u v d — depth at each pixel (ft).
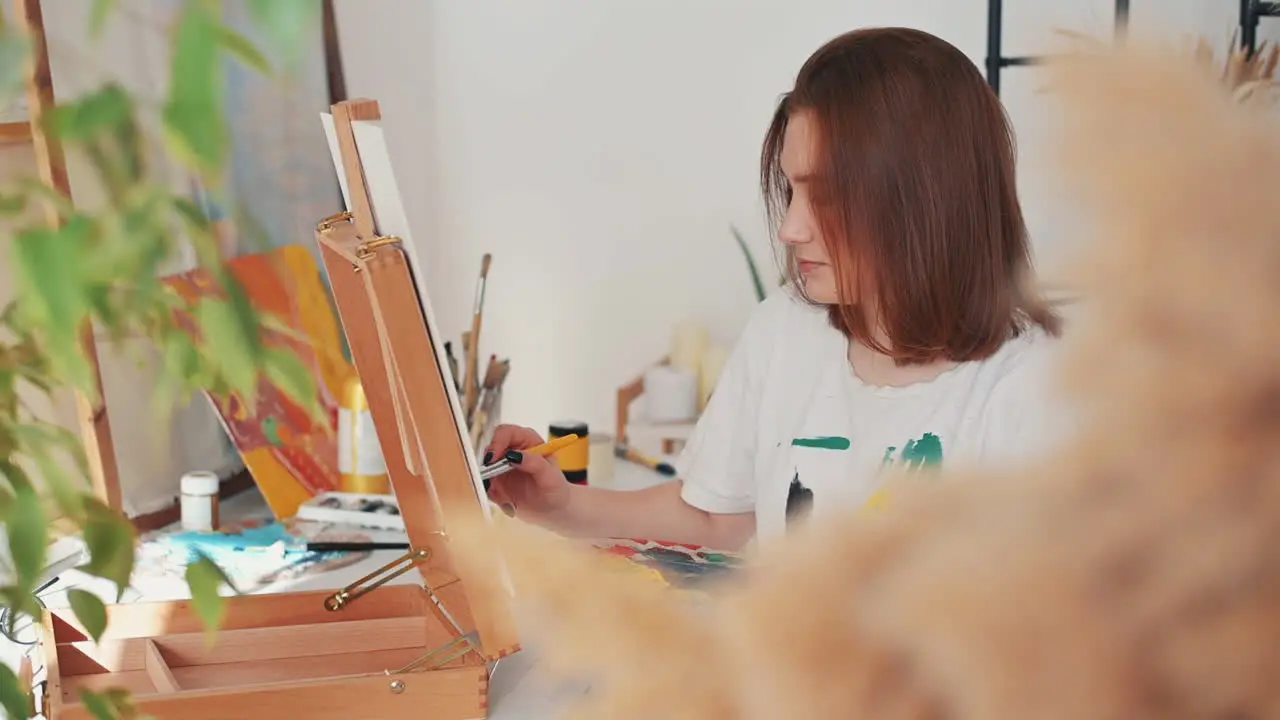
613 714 0.47
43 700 3.36
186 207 1.18
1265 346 0.35
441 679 3.39
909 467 0.43
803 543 0.42
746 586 0.44
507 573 0.51
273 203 6.10
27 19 3.78
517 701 3.59
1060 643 0.36
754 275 7.20
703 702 0.45
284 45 0.85
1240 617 0.35
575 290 7.64
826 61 3.76
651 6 7.41
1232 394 0.35
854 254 3.74
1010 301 3.79
